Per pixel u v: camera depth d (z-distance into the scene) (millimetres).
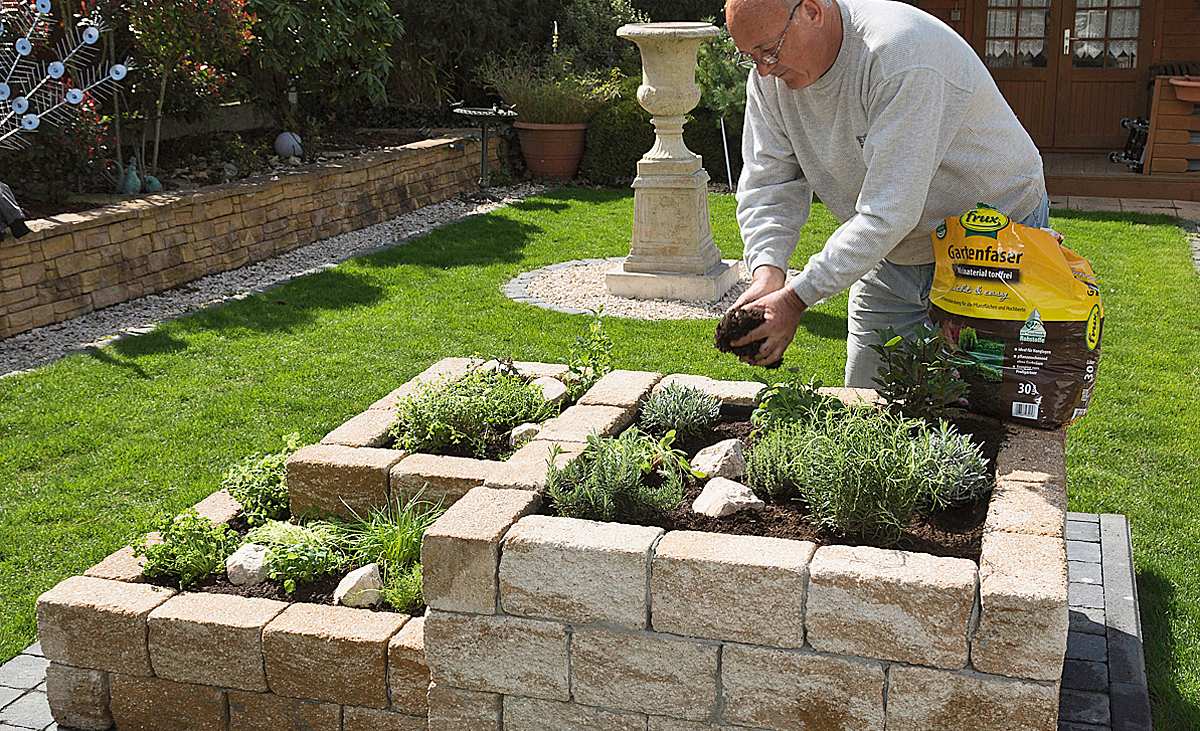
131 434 5266
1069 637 3428
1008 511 2617
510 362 4238
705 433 3475
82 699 3084
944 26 2922
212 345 6688
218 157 10148
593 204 11781
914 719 2379
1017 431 3078
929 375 3006
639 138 12859
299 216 9656
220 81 9352
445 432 3646
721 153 12812
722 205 11445
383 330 6996
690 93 7855
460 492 3359
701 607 2465
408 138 12531
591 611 2541
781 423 3148
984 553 2426
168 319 7293
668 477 3062
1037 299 2893
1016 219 3176
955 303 2998
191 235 8398
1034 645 2260
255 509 3658
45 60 8422
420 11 13336
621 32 7770
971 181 3062
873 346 3088
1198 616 3619
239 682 2969
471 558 2584
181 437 5230
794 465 2883
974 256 2932
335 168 10148
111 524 4336
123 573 3305
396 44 13398
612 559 2494
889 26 2836
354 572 3193
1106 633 3449
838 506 2635
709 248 8188
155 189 8938
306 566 3248
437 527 2627
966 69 2879
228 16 8914
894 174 2814
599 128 12914
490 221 10742
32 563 4039
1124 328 6992
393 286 8156
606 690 2582
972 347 2990
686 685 2520
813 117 3117
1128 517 4348
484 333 6945
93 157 8453
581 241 9844
